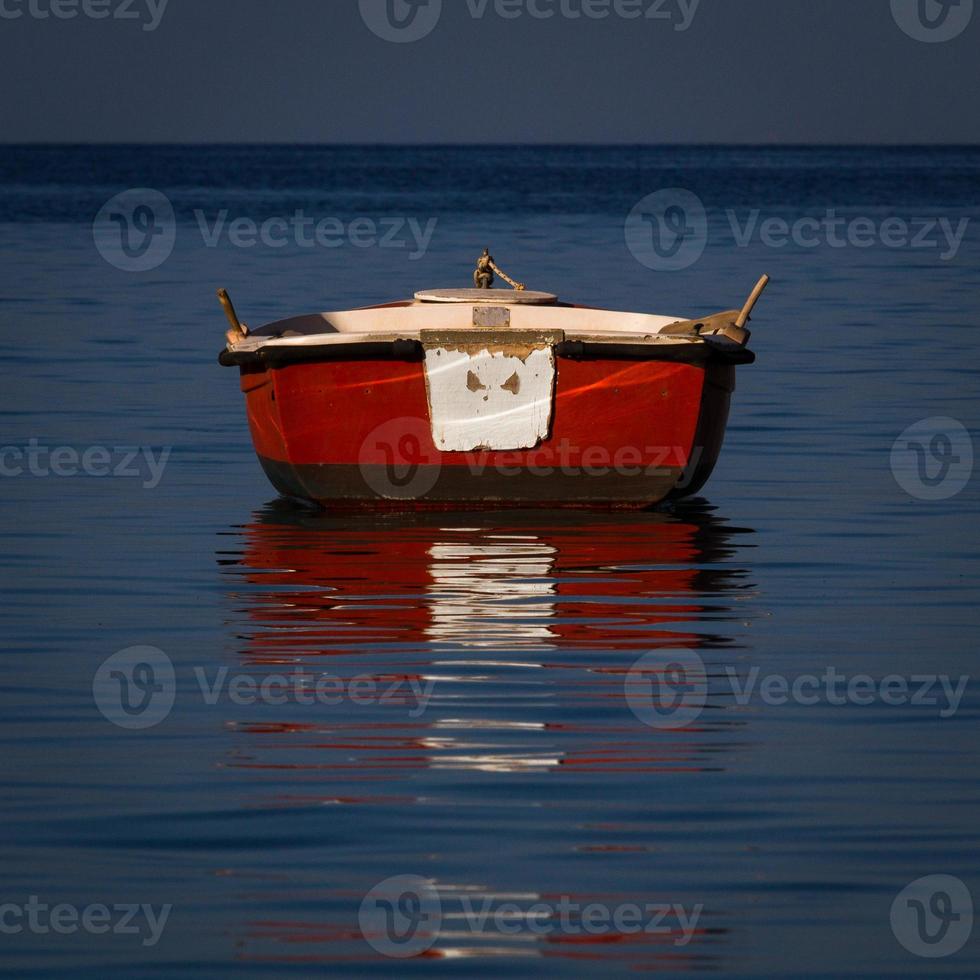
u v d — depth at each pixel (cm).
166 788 2261
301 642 2956
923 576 3509
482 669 2794
